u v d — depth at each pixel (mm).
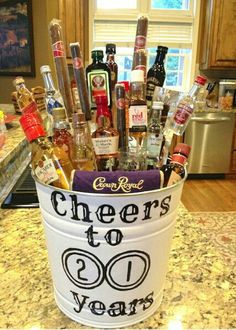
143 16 521
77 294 449
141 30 516
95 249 412
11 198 932
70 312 469
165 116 520
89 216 392
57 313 481
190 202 2924
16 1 3055
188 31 3615
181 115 505
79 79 502
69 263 435
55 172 440
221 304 502
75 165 465
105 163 474
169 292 527
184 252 648
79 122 469
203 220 2531
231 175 3596
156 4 3537
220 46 3318
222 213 2686
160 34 3586
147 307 468
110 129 474
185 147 481
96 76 508
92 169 473
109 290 436
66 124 491
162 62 569
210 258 631
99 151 471
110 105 511
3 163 1058
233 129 3395
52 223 426
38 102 618
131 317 460
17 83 601
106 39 3533
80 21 3043
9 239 704
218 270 593
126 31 3533
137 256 422
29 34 3141
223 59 3359
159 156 495
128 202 383
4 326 455
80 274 434
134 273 432
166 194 405
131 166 485
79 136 471
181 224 772
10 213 842
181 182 432
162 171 437
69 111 534
